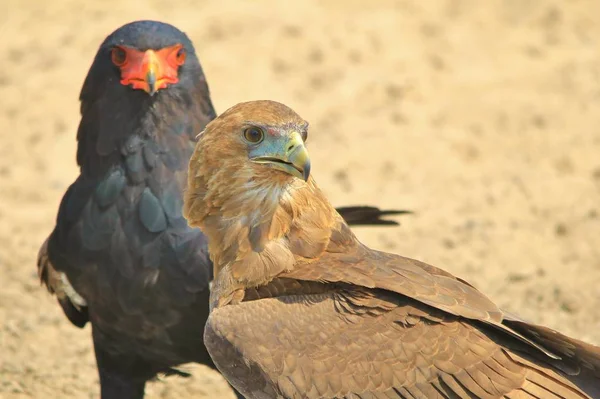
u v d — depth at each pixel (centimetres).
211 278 1080
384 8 2534
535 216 1758
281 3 2541
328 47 2330
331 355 937
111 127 1118
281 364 940
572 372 941
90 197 1109
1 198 1858
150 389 1343
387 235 1708
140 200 1096
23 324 1492
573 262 1606
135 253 1088
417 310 942
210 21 2409
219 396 1338
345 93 2178
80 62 2295
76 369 1395
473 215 1770
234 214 998
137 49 1107
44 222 1778
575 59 2322
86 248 1101
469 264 1609
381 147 1992
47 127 2080
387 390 926
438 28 2444
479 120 2086
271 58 2275
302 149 969
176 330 1102
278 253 988
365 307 949
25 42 2398
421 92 2181
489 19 2503
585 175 1894
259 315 959
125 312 1100
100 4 2544
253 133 980
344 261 984
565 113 2100
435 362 926
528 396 918
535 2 2577
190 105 1134
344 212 1215
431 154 1972
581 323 1438
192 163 1014
